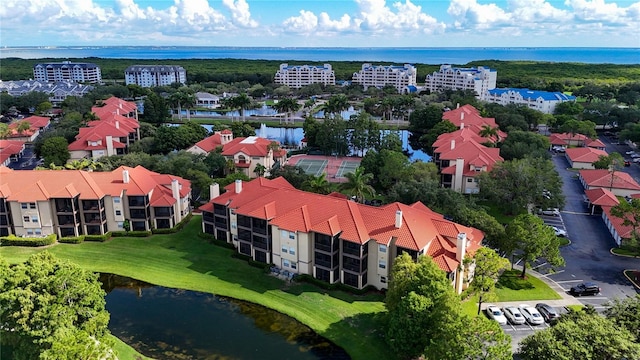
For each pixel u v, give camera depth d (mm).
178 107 196125
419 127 168125
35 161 132625
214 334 55844
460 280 61531
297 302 62312
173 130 140250
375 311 60062
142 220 83500
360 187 82000
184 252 77000
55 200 79812
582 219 91062
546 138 128000
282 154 129375
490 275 55844
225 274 69875
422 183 84750
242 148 118750
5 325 46906
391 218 64812
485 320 42375
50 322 45344
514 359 49281
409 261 55344
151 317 59312
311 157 142500
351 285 65562
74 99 188625
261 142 123562
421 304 48031
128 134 142125
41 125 164250
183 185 92062
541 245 64250
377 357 51500
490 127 132250
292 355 52156
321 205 68812
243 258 74500
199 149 127188
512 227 66375
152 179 88188
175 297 64062
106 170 105250
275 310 60750
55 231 80938
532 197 86500
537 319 56281
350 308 60812
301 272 68312
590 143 143250
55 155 121750
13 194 78938
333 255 64812
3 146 132250
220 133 133625
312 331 56531
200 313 60281
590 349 40125
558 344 40469
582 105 190375
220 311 60750
